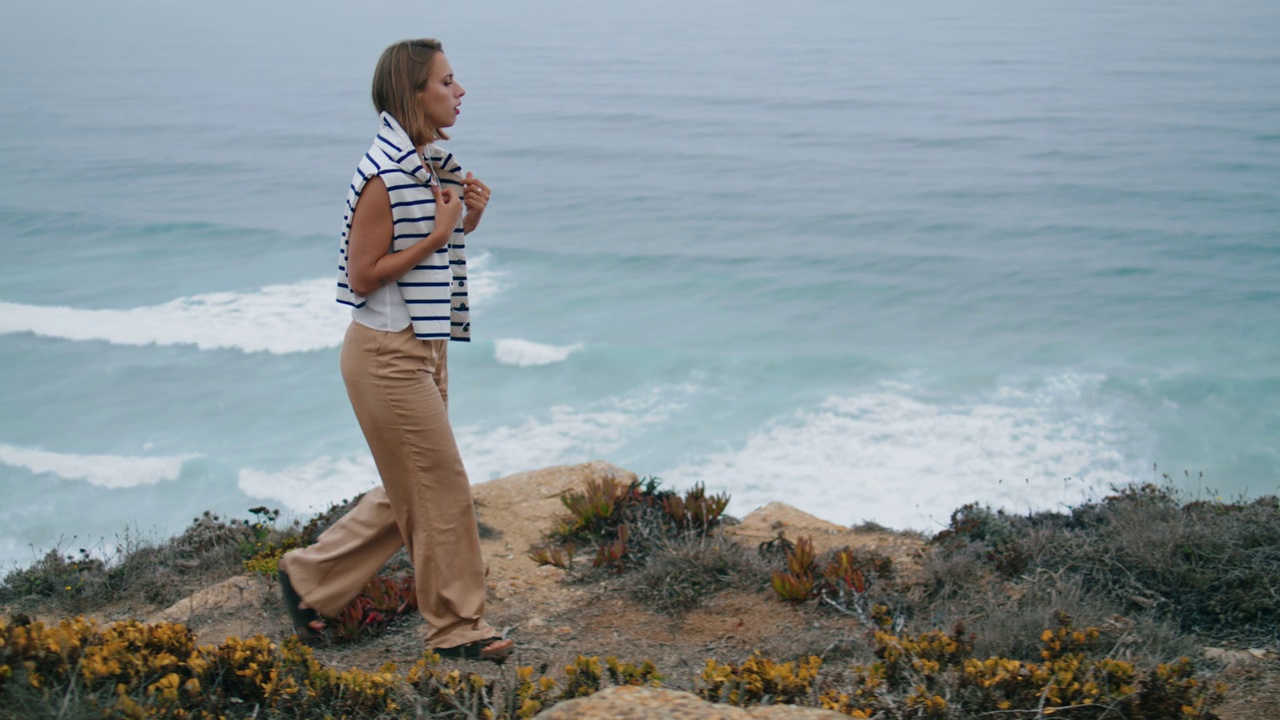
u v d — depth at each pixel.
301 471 19.97
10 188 56.16
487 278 35.97
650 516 5.30
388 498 3.64
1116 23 133.25
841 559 4.46
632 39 141.38
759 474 19.36
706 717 2.33
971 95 79.38
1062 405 22.98
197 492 19.22
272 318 30.44
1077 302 31.81
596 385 24.61
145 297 34.03
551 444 21.16
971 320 30.38
